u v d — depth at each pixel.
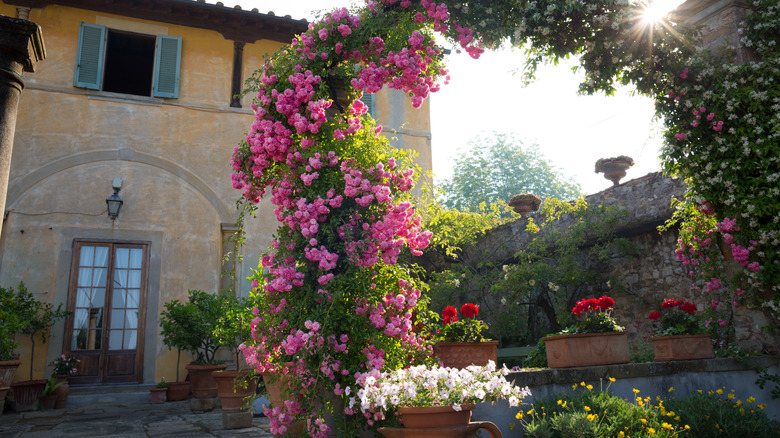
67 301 8.76
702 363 4.96
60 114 9.41
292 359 3.48
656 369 4.62
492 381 2.88
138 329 9.03
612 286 8.09
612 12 4.62
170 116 10.01
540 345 5.24
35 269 8.71
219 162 10.09
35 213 8.91
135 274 9.23
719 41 6.00
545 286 8.77
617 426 3.52
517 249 9.48
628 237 8.05
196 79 10.31
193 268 9.52
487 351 4.37
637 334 7.74
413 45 4.17
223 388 5.50
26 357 8.35
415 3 4.33
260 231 10.02
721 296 6.56
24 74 9.34
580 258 8.73
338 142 3.95
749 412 4.30
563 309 8.47
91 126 9.52
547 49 4.76
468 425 2.70
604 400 3.83
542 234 9.13
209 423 5.91
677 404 4.25
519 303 8.93
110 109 9.70
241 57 10.64
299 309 3.55
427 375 2.84
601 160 9.34
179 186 9.77
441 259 10.21
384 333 3.64
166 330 7.84
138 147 9.70
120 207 9.36
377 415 3.04
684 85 5.38
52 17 9.73
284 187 3.87
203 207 9.83
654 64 5.19
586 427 3.32
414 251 4.19
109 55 12.40
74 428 5.68
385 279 3.85
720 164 5.49
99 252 9.12
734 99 5.36
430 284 9.49
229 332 5.85
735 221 5.47
